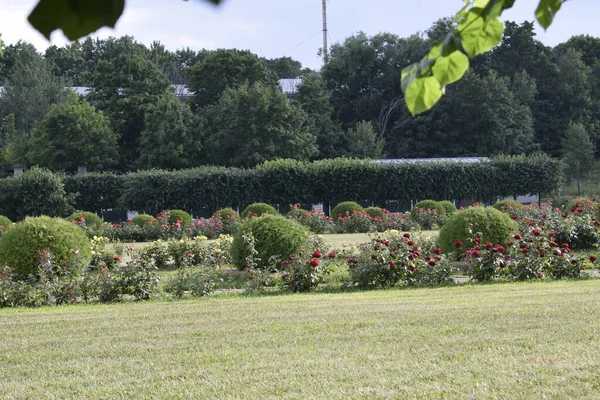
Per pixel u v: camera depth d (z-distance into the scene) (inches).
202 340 271.9
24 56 2196.1
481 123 1941.4
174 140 1729.8
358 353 239.3
